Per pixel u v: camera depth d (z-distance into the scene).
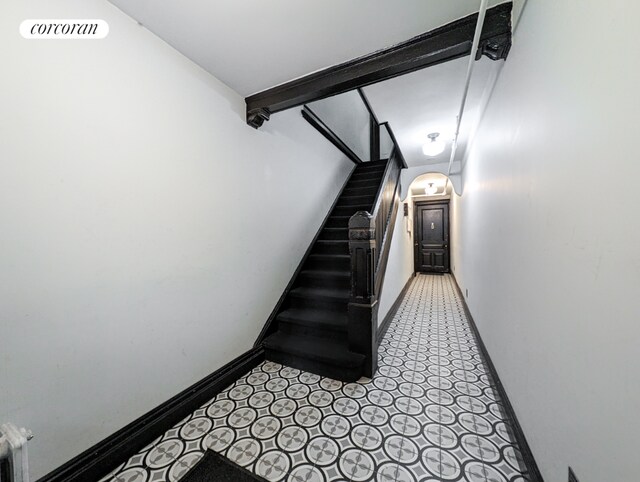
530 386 1.12
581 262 0.75
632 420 0.55
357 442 1.33
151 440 1.35
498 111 1.64
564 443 0.84
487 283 2.06
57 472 1.04
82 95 1.13
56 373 1.05
